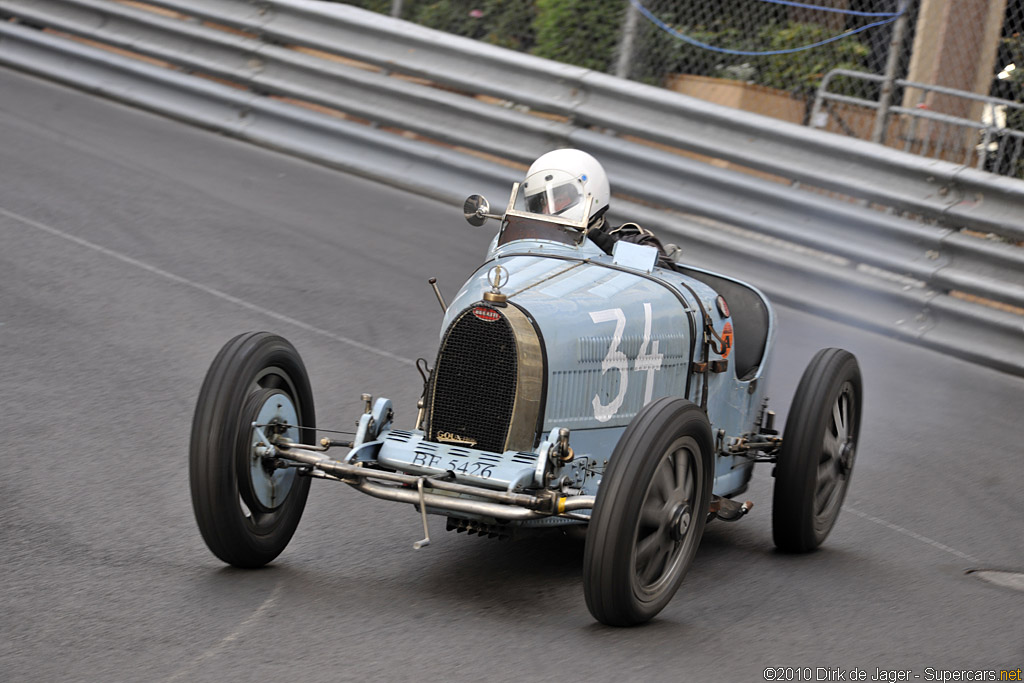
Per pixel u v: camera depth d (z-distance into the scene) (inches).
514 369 596.7
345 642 538.3
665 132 1405.0
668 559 598.2
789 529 735.7
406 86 1573.6
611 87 1434.5
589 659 537.0
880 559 754.8
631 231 794.8
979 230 1238.3
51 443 783.1
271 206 1438.2
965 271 1245.1
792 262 1320.1
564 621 588.1
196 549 651.5
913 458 962.1
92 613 552.7
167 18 1750.7
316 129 1642.5
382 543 690.8
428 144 1572.3
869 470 928.9
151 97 1775.3
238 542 600.1
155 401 884.0
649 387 670.5
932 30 1599.4
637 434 562.3
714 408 735.1
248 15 1692.9
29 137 1569.9
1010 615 663.1
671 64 1598.2
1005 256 1215.6
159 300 1104.8
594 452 642.2
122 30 1788.9
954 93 1370.6
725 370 729.6
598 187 747.4
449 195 1545.3
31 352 946.1
